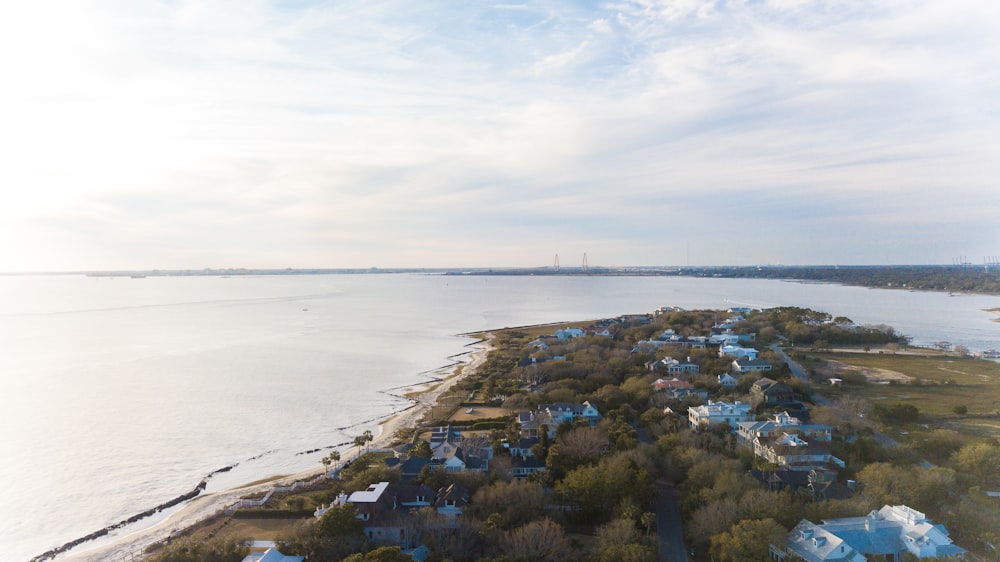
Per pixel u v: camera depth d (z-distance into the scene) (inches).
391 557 3764.8
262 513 5285.4
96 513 5551.2
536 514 4803.2
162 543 4847.4
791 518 4357.8
